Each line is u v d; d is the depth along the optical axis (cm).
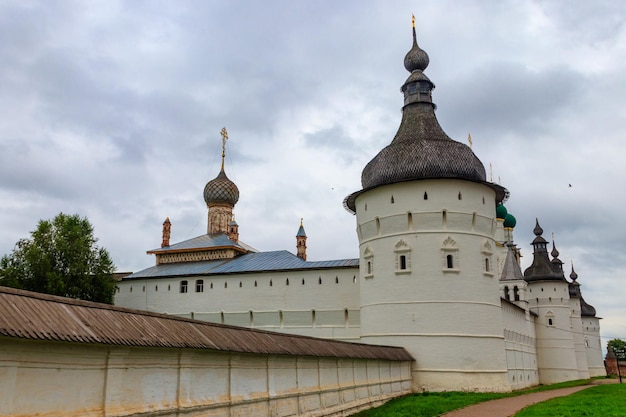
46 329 1071
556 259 7294
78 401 1168
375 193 3634
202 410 1516
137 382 1320
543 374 6103
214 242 5562
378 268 3528
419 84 4016
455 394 3066
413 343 3312
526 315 5400
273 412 1853
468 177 3516
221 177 6300
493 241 3638
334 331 4184
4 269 4578
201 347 1475
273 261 4847
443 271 3356
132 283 5144
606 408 2405
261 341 1841
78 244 4775
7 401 1027
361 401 2542
